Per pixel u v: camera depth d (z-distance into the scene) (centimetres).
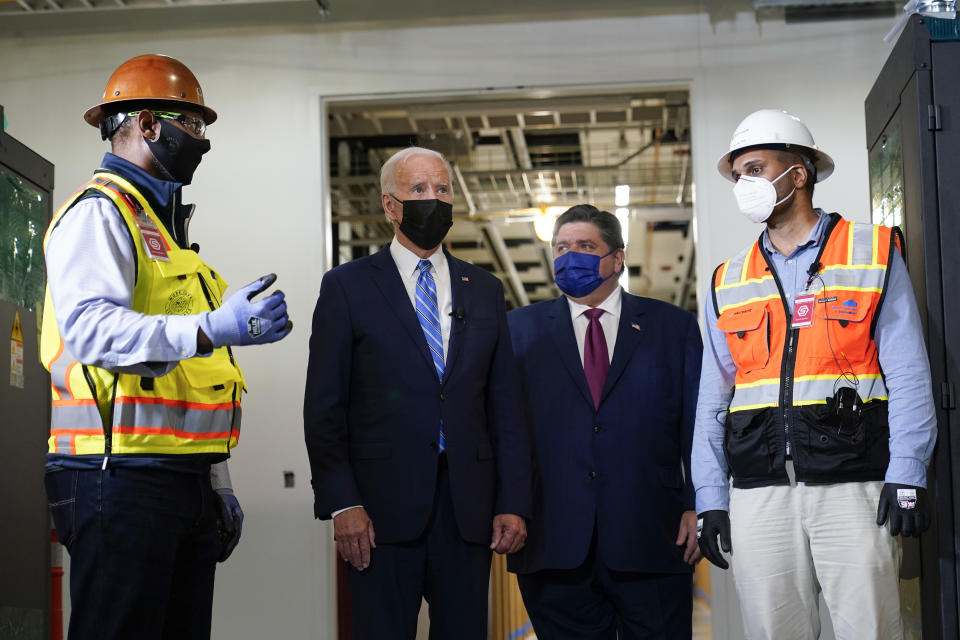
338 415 273
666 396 317
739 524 254
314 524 475
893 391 242
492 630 519
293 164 503
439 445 273
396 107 529
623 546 303
